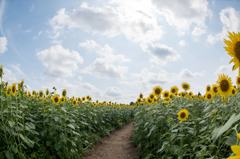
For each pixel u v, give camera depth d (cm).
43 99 662
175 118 505
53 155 467
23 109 462
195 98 754
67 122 568
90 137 727
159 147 480
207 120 384
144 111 638
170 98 652
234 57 136
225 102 392
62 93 616
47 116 518
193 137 407
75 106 772
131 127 1347
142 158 548
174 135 370
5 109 393
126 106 1922
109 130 1012
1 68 398
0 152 362
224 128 138
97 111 965
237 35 135
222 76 303
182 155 337
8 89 407
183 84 734
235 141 168
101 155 628
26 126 407
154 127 473
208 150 291
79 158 559
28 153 429
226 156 286
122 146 741
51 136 497
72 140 507
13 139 399
